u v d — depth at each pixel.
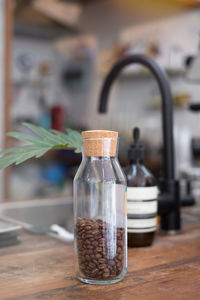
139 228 0.83
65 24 4.31
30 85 4.74
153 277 0.67
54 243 0.89
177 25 3.65
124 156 2.48
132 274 0.68
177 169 2.18
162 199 0.93
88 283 0.64
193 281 0.65
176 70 3.56
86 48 4.60
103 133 0.66
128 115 3.95
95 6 4.45
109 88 1.14
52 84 4.86
